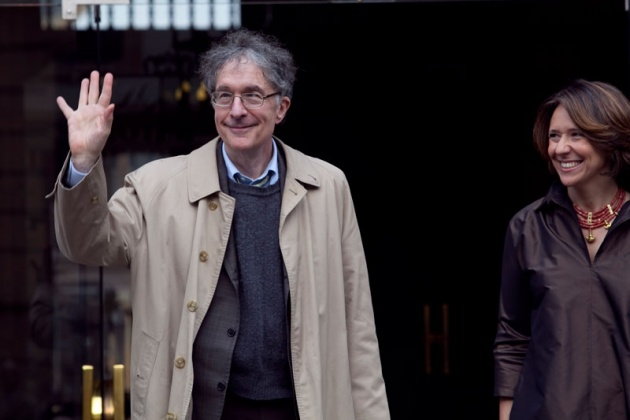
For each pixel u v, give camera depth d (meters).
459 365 9.52
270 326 6.27
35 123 8.84
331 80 9.35
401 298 9.51
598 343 6.43
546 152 6.86
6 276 8.82
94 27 8.91
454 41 9.33
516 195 9.41
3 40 8.82
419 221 9.46
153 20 8.96
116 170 8.97
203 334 6.20
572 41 9.24
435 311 9.50
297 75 9.32
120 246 6.22
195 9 9.01
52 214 8.84
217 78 6.29
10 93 8.84
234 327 6.20
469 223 9.45
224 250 6.23
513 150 9.38
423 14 9.30
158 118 8.98
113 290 8.86
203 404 6.21
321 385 6.32
